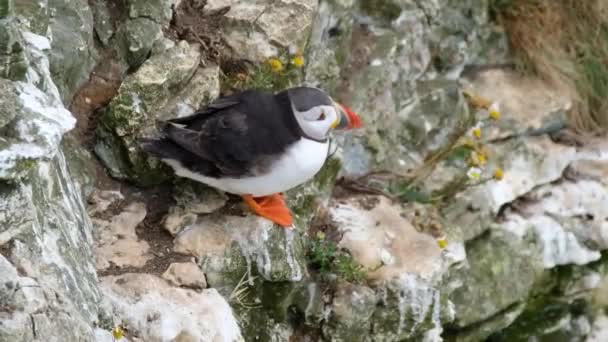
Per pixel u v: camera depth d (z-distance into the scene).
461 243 8.65
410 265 7.96
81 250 5.84
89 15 7.19
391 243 8.22
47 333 4.54
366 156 8.96
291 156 6.63
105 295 6.04
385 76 9.03
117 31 7.43
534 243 9.62
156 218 7.15
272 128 6.61
